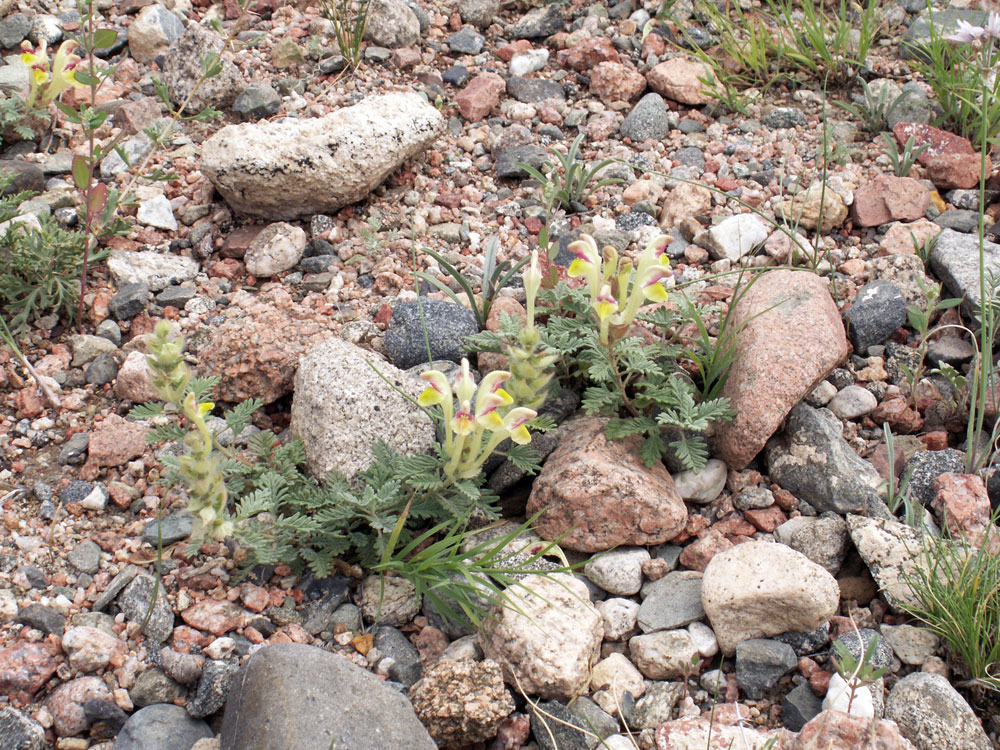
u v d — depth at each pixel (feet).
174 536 1.47
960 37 1.68
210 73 1.77
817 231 1.76
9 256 1.64
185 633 1.39
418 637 1.42
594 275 1.44
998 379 1.59
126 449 1.53
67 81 1.68
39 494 1.50
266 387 1.58
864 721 1.28
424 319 1.56
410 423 1.49
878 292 1.66
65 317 1.67
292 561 1.45
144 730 1.33
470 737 1.34
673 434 1.54
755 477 1.53
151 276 1.70
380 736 1.29
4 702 1.35
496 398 1.36
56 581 1.43
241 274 1.75
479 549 1.40
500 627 1.39
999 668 1.37
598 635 1.41
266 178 1.73
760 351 1.52
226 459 1.49
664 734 1.34
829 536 1.46
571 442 1.51
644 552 1.47
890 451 1.50
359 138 1.76
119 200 1.74
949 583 1.38
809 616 1.38
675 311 1.59
